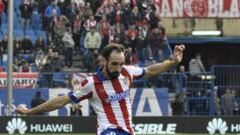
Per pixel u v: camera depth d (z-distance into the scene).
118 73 12.41
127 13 48.31
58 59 45.19
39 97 40.59
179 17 55.19
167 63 12.81
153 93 41.69
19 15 51.28
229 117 36.72
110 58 12.27
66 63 46.59
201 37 54.94
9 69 37.78
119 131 12.54
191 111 41.81
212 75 41.91
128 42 46.62
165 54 47.69
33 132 36.12
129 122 12.66
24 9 50.09
